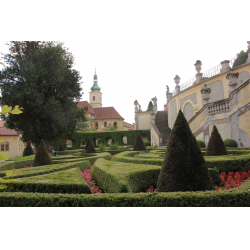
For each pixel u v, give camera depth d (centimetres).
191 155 420
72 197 305
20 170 692
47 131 1916
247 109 1050
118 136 3297
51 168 711
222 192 295
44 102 1894
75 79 2172
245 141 1056
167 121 2836
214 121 1255
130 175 501
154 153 1099
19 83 1850
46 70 1883
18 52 2009
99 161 833
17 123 1875
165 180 425
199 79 1933
